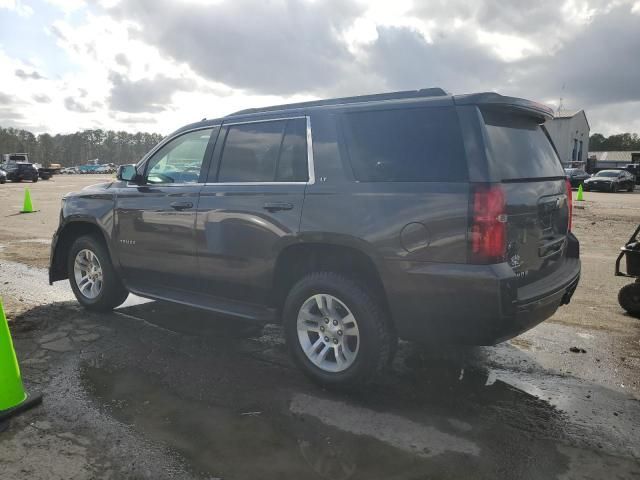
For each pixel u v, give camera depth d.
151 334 4.81
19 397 3.33
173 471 2.72
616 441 3.07
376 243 3.34
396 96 3.66
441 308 3.19
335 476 2.70
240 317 4.11
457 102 3.27
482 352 4.46
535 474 2.74
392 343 3.58
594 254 9.41
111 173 88.69
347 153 3.60
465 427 3.21
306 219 3.64
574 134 60.25
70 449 2.91
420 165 3.29
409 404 3.51
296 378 3.90
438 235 3.14
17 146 136.38
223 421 3.25
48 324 5.04
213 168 4.36
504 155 3.30
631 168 42.81
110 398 3.53
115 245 5.03
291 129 3.93
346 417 3.32
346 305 3.53
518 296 3.19
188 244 4.39
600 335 4.90
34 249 9.29
